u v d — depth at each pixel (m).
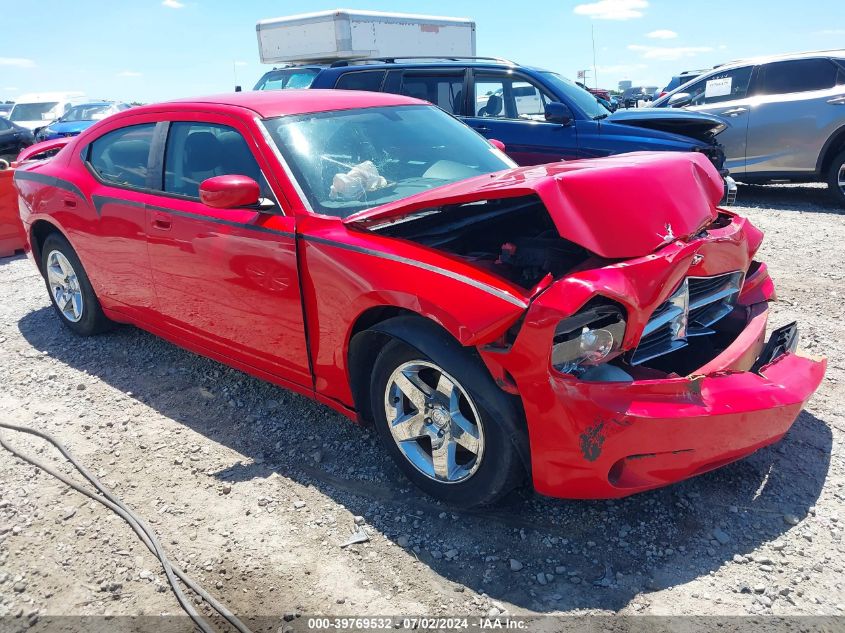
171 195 3.69
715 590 2.35
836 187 8.76
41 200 4.58
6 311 5.62
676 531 2.64
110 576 2.52
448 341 2.56
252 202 3.08
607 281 2.35
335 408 3.18
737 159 9.31
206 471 3.17
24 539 2.72
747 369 2.87
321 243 2.92
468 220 3.15
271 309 3.21
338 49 12.87
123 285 4.15
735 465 3.04
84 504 2.94
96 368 4.36
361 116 3.73
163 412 3.75
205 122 3.60
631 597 2.33
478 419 2.53
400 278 2.63
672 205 2.71
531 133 7.57
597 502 2.82
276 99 3.67
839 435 3.26
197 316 3.68
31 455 3.33
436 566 2.51
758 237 3.19
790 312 4.88
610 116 7.58
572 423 2.33
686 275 2.64
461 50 15.34
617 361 2.59
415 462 2.86
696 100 9.88
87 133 4.48
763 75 9.12
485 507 2.79
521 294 2.37
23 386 4.12
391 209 2.74
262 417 3.66
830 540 2.56
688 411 2.37
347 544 2.64
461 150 3.88
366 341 2.90
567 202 2.51
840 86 8.57
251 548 2.64
